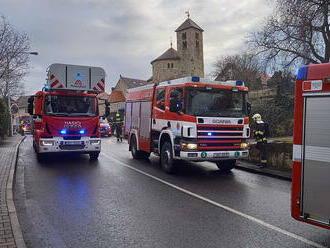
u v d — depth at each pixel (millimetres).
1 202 5547
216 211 5543
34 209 5605
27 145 17859
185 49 72500
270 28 20406
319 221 3965
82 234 4461
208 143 8211
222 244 4129
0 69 18688
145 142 10750
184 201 6172
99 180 8070
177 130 8414
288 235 4453
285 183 7895
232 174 9117
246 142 8805
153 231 4578
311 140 4062
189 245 4094
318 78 4012
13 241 3869
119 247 4027
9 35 18078
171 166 8828
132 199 6289
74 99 10930
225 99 8578
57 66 10633
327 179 3881
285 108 20766
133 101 12227
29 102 10953
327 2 14086
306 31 16516
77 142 10750
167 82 9336
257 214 5387
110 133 26219
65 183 7699
